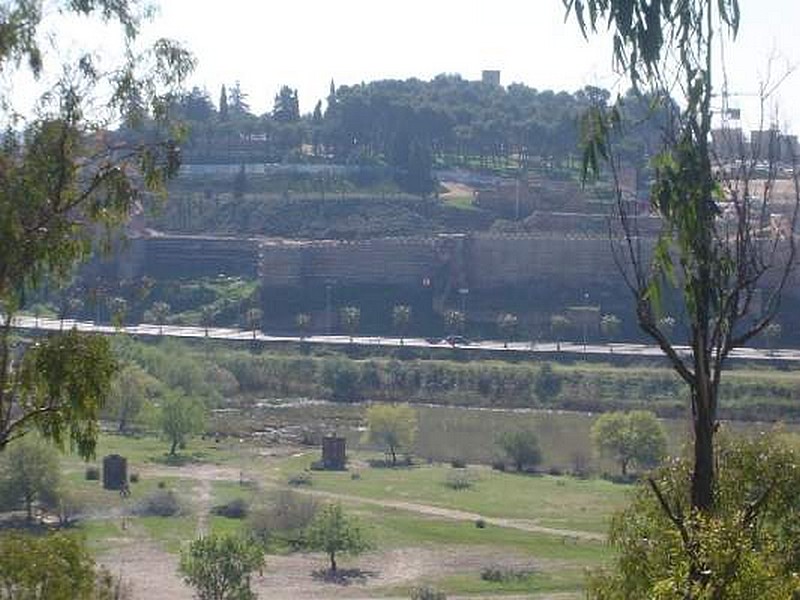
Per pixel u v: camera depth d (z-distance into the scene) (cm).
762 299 12288
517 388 18962
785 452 2944
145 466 12962
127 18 2947
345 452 14088
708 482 2352
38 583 2923
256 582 8631
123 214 3091
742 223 2273
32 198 2798
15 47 2767
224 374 18762
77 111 2880
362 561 9269
